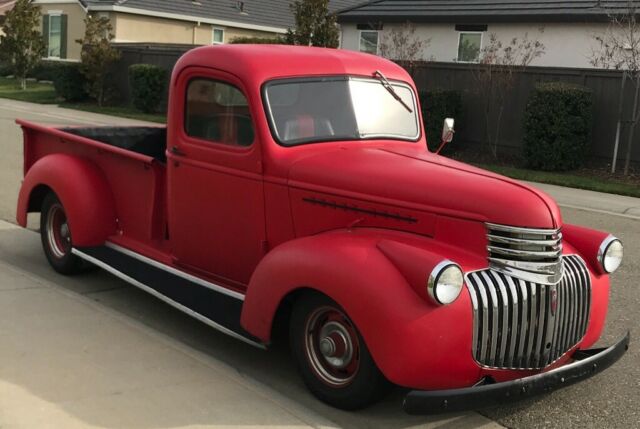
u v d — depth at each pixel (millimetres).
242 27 34562
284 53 4887
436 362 3615
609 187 13547
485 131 17484
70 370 4172
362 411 4113
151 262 5320
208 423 3703
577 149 15281
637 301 6449
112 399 3865
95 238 5754
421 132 5270
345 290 3746
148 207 5496
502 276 3805
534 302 3850
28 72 30203
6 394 3818
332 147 4691
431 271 3549
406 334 3586
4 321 4828
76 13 31031
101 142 6273
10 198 9406
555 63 19750
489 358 3762
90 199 5727
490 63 17031
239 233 4746
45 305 5188
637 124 15234
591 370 4008
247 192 4656
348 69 5016
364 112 4961
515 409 4301
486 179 4094
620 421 4203
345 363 3988
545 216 3863
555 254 3904
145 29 30984
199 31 33125
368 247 3861
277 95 4613
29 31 28422
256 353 4926
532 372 3926
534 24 19938
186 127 5027
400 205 4074
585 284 4250
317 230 4383
